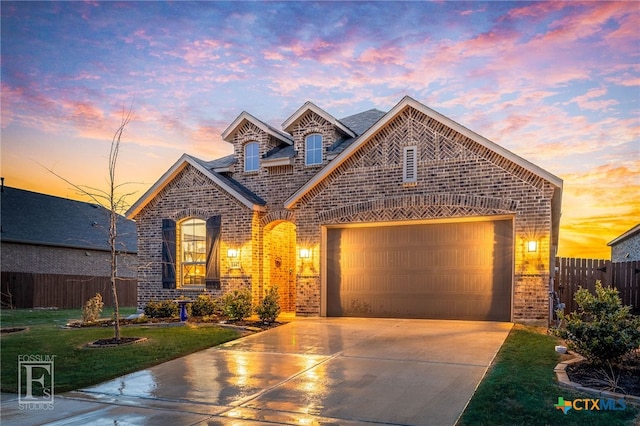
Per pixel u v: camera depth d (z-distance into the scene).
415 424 6.02
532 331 11.63
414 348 10.12
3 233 25.08
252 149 18.55
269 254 17.72
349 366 8.88
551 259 14.16
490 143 13.31
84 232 29.86
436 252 14.20
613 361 7.89
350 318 14.88
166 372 9.04
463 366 8.55
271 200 17.67
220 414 6.62
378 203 14.79
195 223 18.41
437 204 14.03
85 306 15.87
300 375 8.41
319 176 15.48
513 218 13.18
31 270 26.39
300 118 17.52
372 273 15.00
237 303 14.42
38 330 13.98
